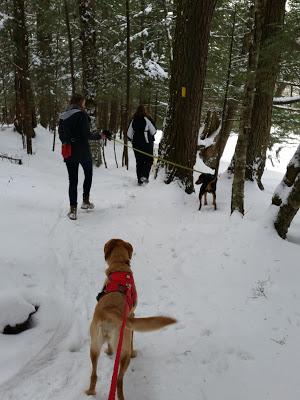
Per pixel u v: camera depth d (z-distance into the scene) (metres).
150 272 3.62
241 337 2.66
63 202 5.38
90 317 2.83
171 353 2.52
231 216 4.48
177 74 5.57
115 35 11.81
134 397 2.13
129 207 5.32
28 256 3.47
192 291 3.27
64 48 13.60
